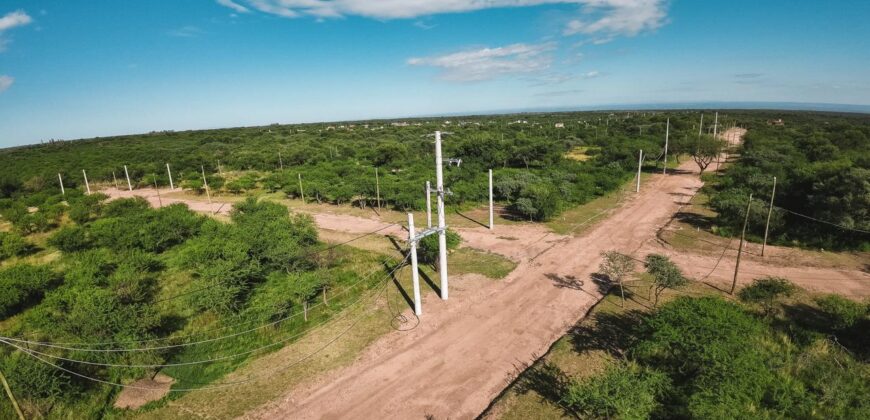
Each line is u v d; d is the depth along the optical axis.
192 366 16.88
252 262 24.31
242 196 54.59
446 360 16.73
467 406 14.22
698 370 13.49
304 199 49.12
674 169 60.97
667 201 41.41
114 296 19.42
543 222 35.75
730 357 12.72
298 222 31.27
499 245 30.08
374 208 43.84
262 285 23.78
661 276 19.30
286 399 14.82
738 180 41.56
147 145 113.62
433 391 15.00
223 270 21.91
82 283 22.16
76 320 17.36
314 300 22.09
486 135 73.31
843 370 14.51
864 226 25.88
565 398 13.27
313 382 15.66
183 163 74.56
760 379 12.77
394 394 14.91
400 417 13.85
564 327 18.80
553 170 53.28
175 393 15.26
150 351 16.59
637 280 23.22
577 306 20.59
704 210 37.25
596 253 27.81
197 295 20.92
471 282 23.80
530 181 44.22
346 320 19.97
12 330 19.92
